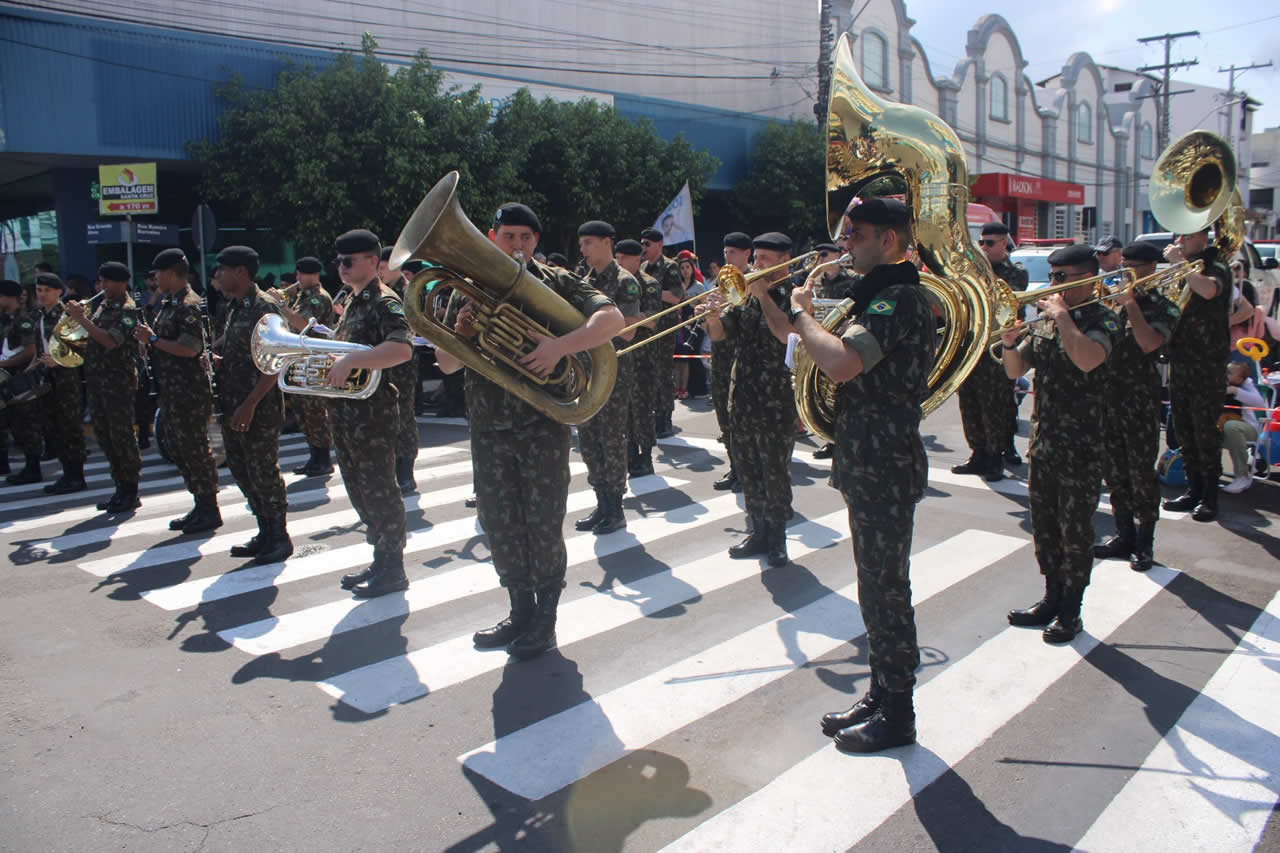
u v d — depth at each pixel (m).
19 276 21.77
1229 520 5.98
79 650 4.14
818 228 25.27
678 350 12.27
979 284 3.71
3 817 2.84
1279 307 10.38
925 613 4.52
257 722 3.45
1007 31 31.23
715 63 27.50
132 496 6.77
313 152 14.62
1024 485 7.16
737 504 6.73
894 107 3.76
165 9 16.67
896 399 3.05
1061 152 35.12
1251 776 3.03
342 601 4.76
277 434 5.38
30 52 13.66
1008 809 2.86
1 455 8.23
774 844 2.68
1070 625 4.13
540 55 23.42
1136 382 4.89
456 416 11.28
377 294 4.58
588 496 7.04
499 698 3.64
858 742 3.19
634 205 20.75
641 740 3.30
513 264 3.40
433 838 2.72
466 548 5.71
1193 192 5.09
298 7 18.62
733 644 4.15
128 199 13.05
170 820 2.82
